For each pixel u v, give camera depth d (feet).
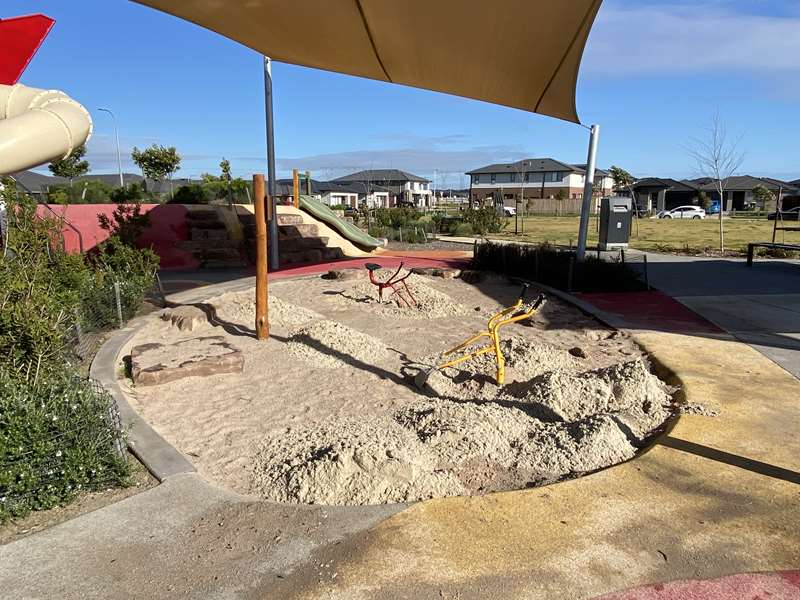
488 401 16.94
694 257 56.18
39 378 13.53
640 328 26.23
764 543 9.65
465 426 14.07
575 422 14.78
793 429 14.60
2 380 12.55
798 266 48.16
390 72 26.21
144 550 9.33
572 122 25.80
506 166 275.80
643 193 223.92
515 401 16.56
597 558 9.20
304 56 27.12
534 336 25.57
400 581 8.61
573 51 18.26
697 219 155.63
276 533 9.84
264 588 8.45
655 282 39.52
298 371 19.67
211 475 12.58
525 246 45.93
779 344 23.20
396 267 44.37
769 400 16.71
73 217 46.37
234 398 17.22
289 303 29.76
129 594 8.29
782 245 47.62
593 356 22.48
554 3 15.70
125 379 18.60
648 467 12.39
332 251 52.49
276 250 44.98
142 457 12.53
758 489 11.47
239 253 48.42
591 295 34.27
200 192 62.34
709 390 17.58
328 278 38.58
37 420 10.93
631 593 8.41
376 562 9.05
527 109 26.25
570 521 10.25
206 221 50.98
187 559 9.11
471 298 33.63
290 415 16.01
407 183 317.42
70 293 18.15
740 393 17.33
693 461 12.70
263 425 15.33
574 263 36.63
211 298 28.78
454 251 59.98
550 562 9.08
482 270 42.93
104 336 22.62
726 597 8.33
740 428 14.62
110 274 26.37
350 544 9.53
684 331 25.61
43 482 10.57
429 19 19.01
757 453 13.15
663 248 63.16
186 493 11.12
